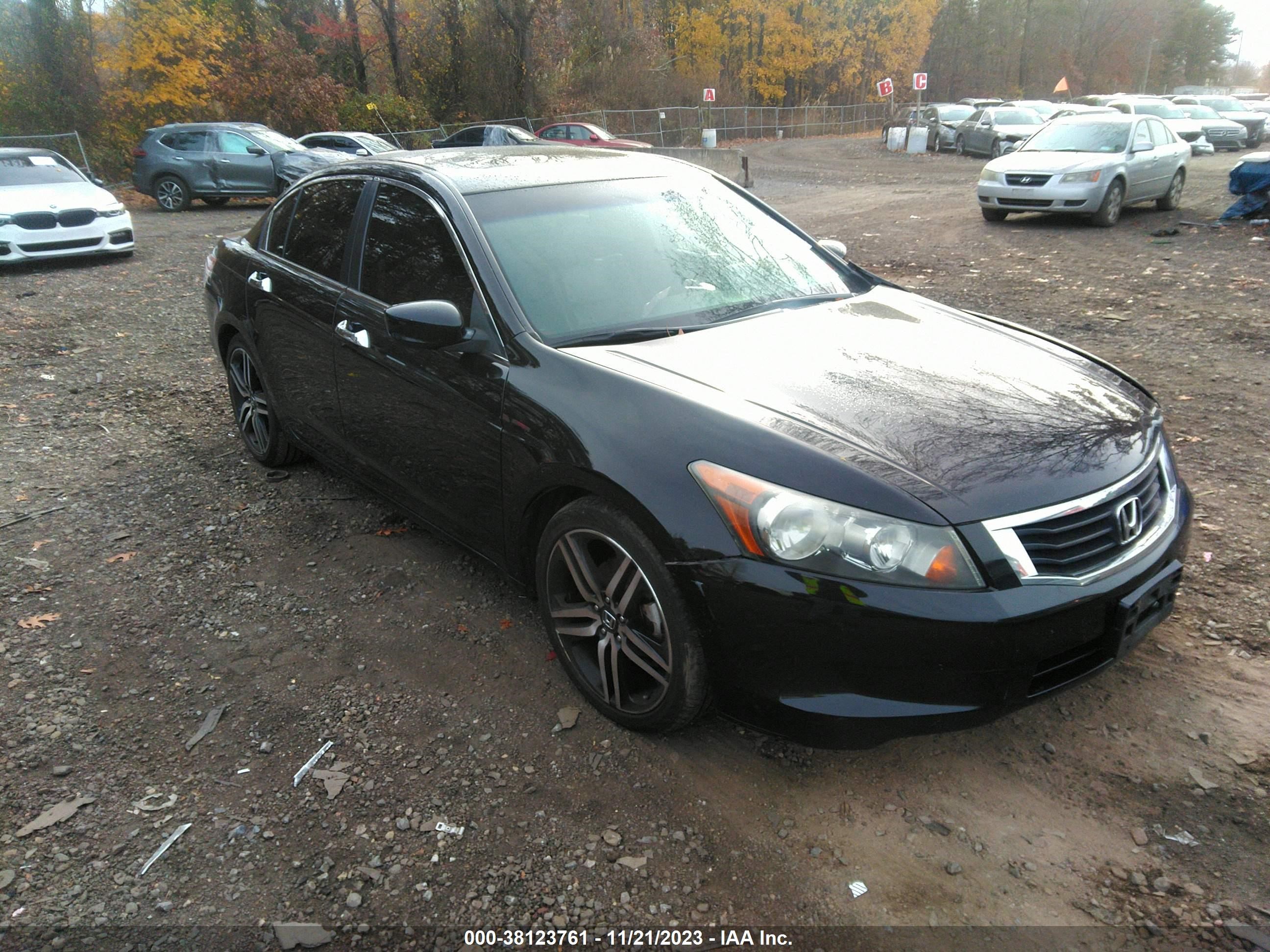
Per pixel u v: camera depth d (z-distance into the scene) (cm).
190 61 2555
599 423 257
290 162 1855
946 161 2941
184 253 1294
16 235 1111
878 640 215
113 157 2528
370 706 288
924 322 327
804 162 2911
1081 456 241
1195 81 9106
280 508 432
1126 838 233
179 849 233
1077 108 2920
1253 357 624
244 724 280
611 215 346
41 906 216
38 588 359
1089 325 732
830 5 4994
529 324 293
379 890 221
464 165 364
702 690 246
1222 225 1219
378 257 360
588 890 221
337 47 3241
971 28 6888
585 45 3841
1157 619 250
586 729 276
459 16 3244
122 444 521
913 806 245
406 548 391
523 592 311
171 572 372
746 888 221
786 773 258
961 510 218
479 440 298
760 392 258
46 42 2466
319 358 384
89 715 284
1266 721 272
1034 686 227
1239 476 436
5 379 652
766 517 222
